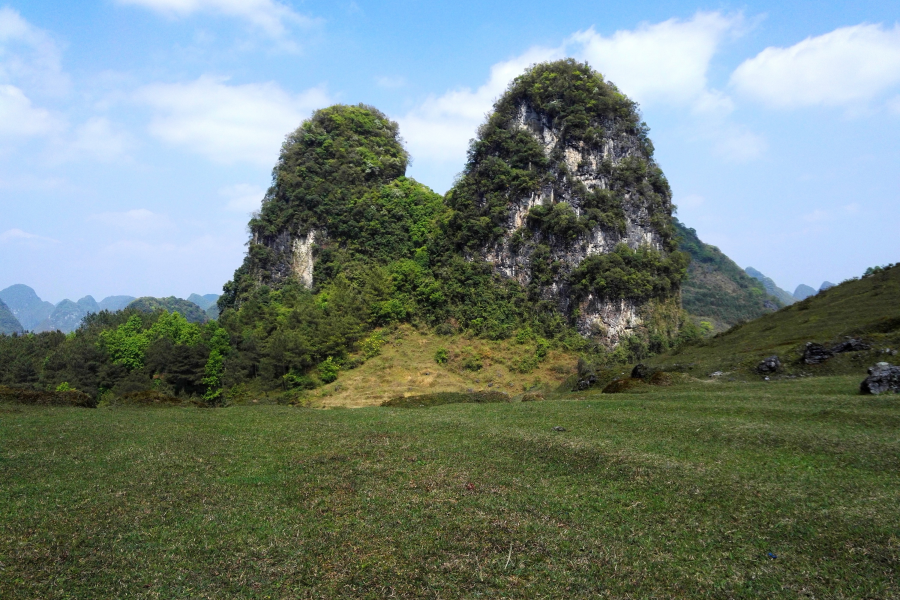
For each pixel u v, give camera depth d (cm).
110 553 1549
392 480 2206
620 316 12812
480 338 13000
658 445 2545
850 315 6075
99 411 4078
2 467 2345
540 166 14288
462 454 2569
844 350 4619
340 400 10581
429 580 1412
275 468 2388
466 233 14388
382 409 4456
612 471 2220
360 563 1499
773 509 1777
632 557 1533
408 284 14275
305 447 2766
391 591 1364
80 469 2344
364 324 13288
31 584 1369
